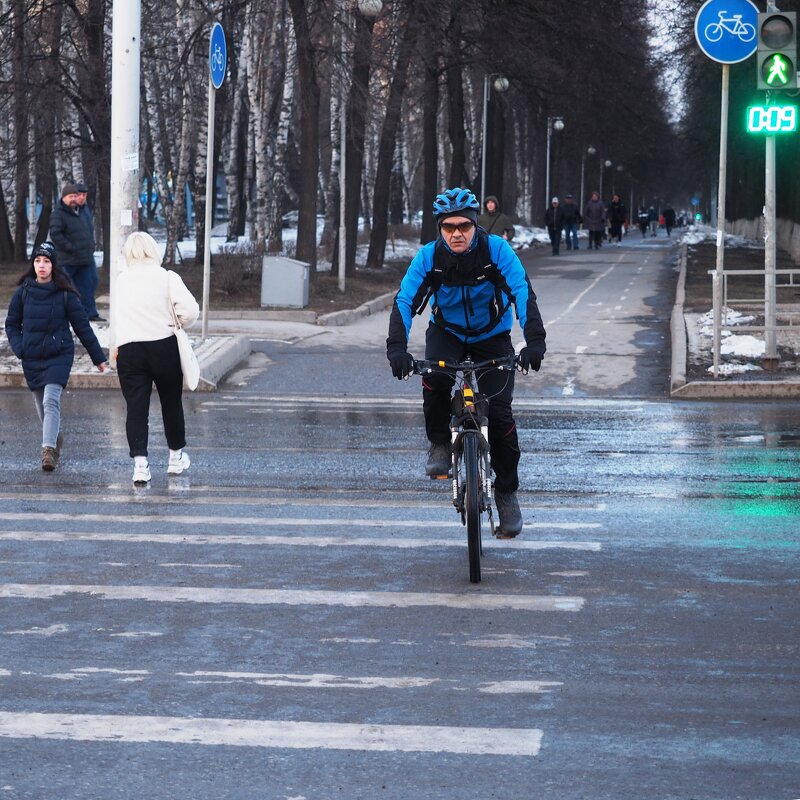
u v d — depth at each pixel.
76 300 38.19
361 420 48.44
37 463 38.91
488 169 189.75
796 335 66.00
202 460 39.56
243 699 18.14
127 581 24.78
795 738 16.61
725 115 57.03
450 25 120.75
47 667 19.56
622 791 14.97
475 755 16.06
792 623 21.81
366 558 26.72
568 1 134.50
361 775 15.46
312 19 102.62
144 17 128.75
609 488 34.66
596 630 21.42
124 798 14.82
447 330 25.92
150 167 147.38
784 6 116.38
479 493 24.94
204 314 65.06
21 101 110.81
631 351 66.44
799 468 37.66
